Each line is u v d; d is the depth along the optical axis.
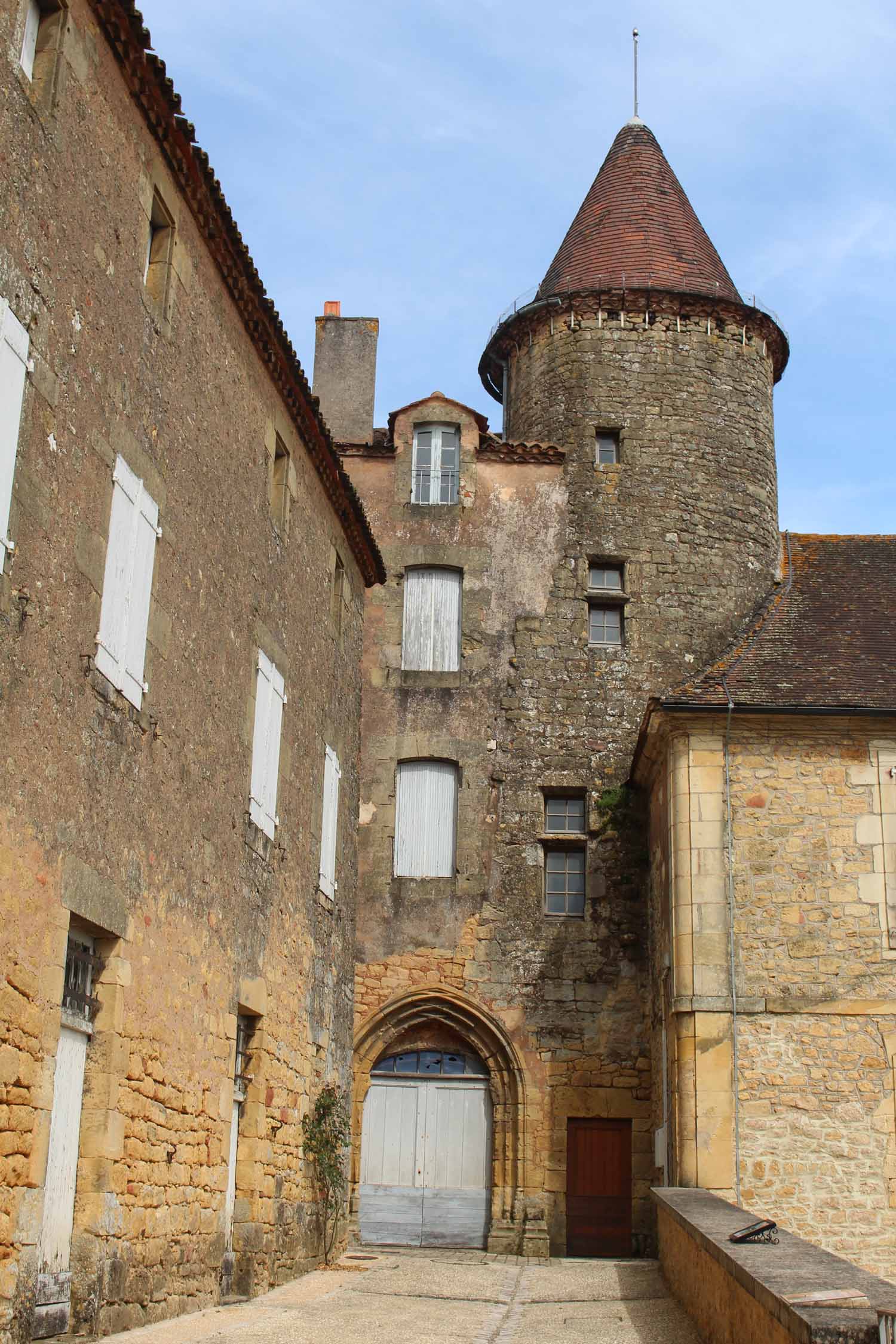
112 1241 7.85
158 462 9.13
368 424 20.12
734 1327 7.10
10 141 7.05
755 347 20.27
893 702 14.66
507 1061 16.88
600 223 21.03
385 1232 16.67
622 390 19.50
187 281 9.85
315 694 13.73
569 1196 16.33
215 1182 9.86
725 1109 13.55
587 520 18.91
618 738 18.02
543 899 17.50
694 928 14.16
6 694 6.77
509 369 21.11
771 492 19.83
